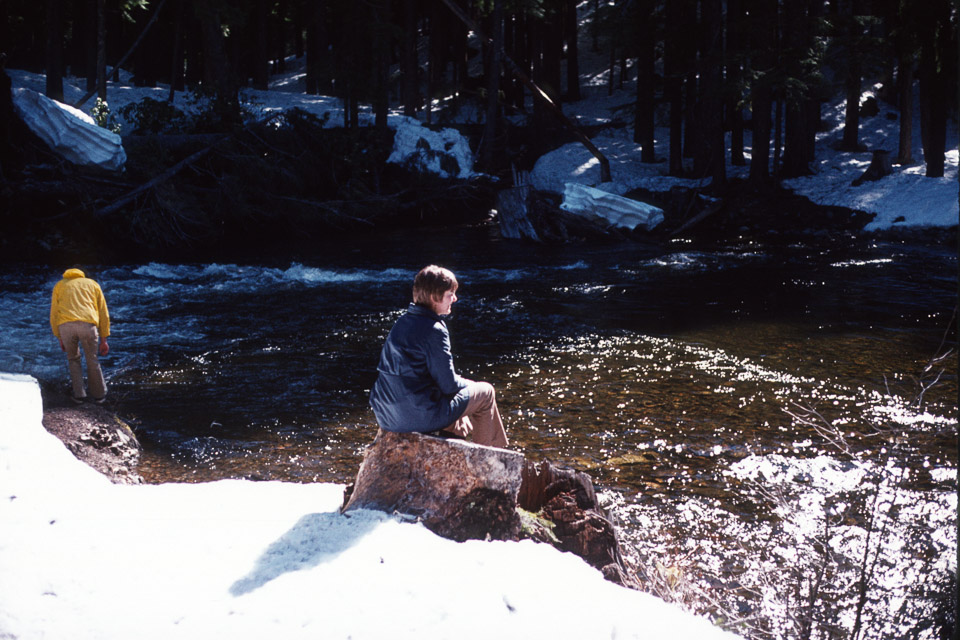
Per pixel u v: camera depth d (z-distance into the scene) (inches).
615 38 1427.2
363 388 420.5
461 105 1758.1
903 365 451.2
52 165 925.8
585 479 193.0
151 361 470.6
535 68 1668.3
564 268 842.8
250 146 1111.0
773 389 408.2
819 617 199.3
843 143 1448.1
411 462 173.5
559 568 150.7
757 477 294.4
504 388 414.9
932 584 213.9
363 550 152.4
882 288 705.6
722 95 1175.0
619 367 454.9
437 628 126.2
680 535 246.5
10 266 797.9
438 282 172.7
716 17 1247.5
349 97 1400.1
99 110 1048.2
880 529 248.4
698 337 528.1
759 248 980.6
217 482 224.1
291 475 299.9
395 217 1309.1
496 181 1344.7
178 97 1547.7
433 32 1782.7
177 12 1476.4
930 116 1150.3
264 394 408.5
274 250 987.9
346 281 765.9
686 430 347.6
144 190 961.5
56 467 221.8
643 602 140.7
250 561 151.5
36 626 128.0
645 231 1103.6
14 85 1424.7
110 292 687.7
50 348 488.7
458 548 155.3
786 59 1184.2
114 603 135.8
